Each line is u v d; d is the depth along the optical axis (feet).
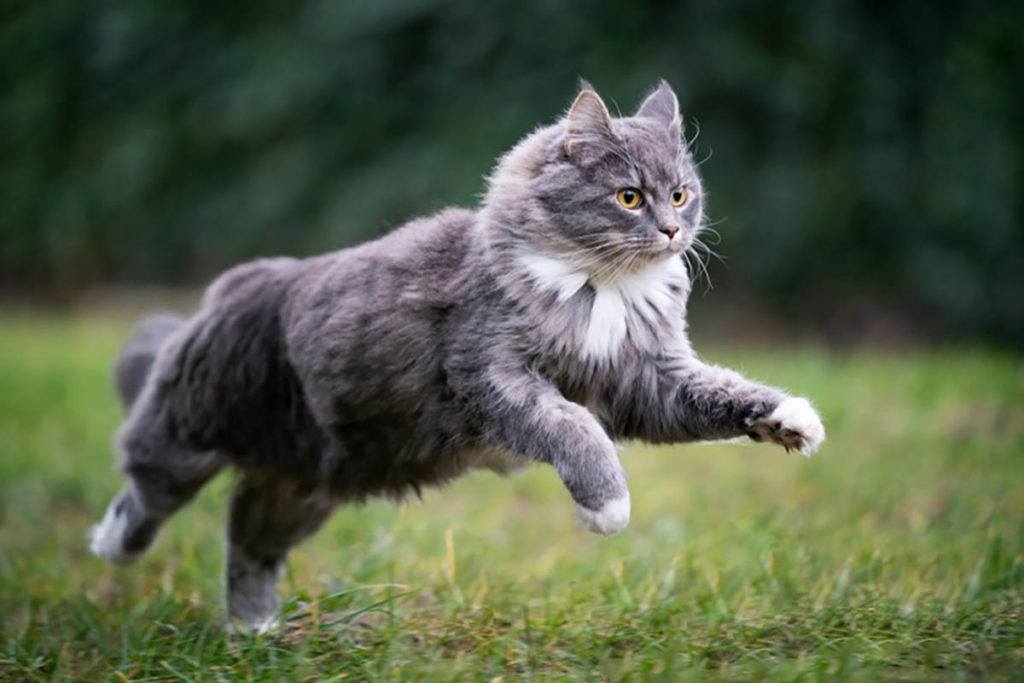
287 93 80.48
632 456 45.70
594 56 71.41
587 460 22.93
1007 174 72.84
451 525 36.04
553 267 24.43
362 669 23.17
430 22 77.66
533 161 25.32
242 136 85.66
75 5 90.99
